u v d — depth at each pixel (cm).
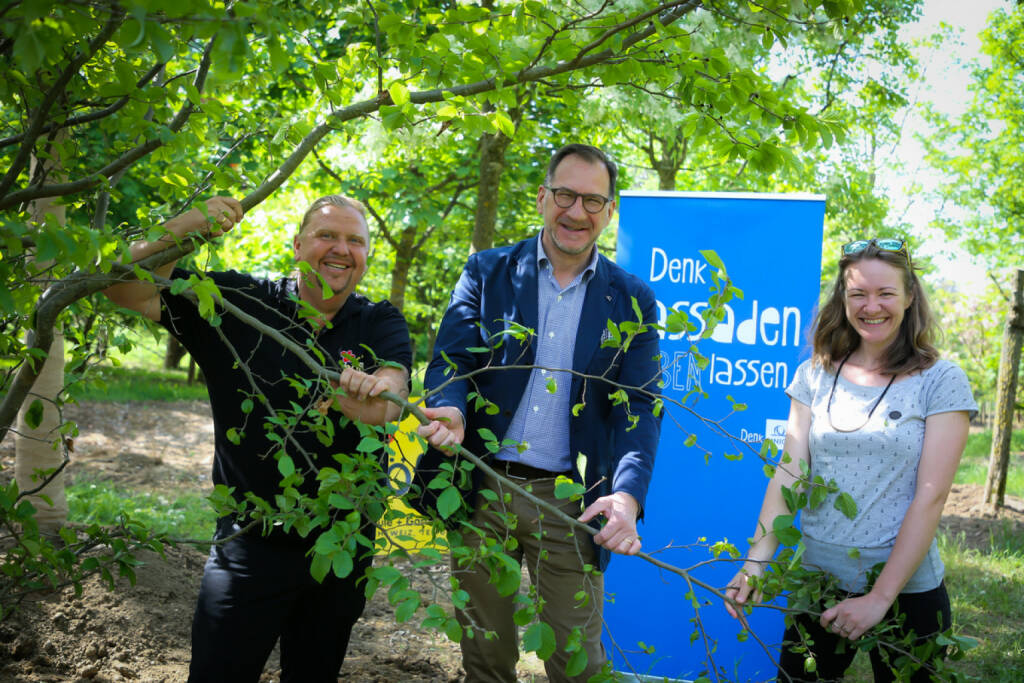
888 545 249
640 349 272
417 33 258
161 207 223
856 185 1529
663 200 412
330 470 183
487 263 285
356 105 260
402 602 157
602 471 268
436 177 945
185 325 248
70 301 210
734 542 398
